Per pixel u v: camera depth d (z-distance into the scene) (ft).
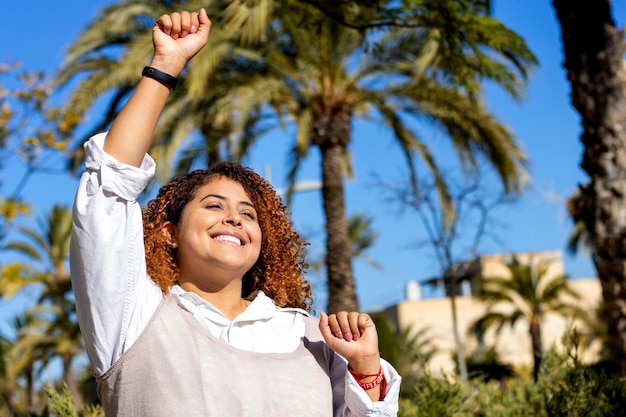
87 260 7.99
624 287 25.22
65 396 14.79
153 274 8.86
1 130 43.60
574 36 26.43
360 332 9.00
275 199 10.23
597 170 25.94
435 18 24.17
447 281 77.66
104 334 8.11
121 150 8.09
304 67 45.98
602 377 16.55
